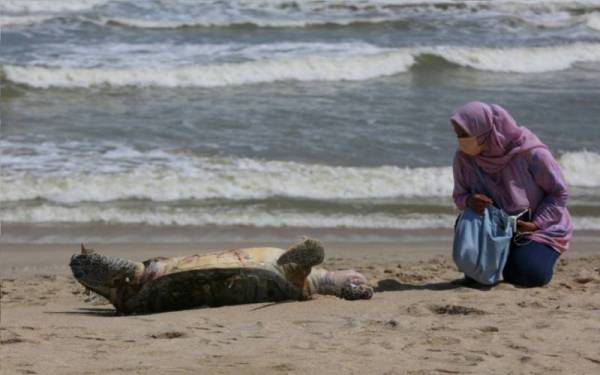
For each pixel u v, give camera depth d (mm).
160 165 34125
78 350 13555
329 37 63562
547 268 19406
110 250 26859
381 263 24469
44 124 40531
